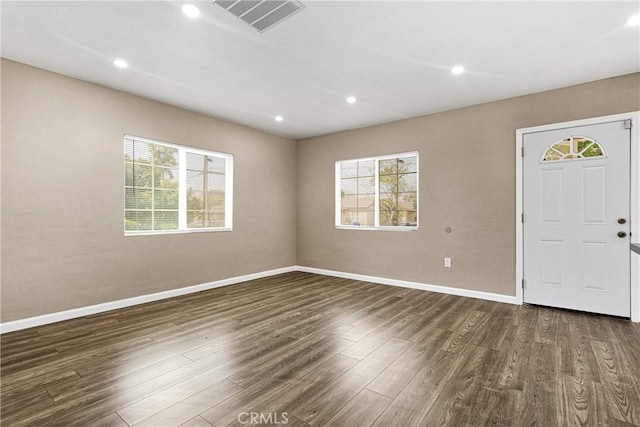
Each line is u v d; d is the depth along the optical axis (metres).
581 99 3.25
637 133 2.98
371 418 1.61
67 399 1.76
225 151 4.55
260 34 2.37
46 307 2.94
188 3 2.01
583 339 2.59
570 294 3.32
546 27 2.26
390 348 2.43
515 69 2.93
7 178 2.73
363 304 3.61
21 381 1.95
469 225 3.92
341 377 2.01
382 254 4.68
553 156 3.40
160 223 3.93
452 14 2.11
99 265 3.29
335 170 5.24
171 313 3.28
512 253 3.63
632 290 3.02
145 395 1.81
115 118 3.42
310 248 5.57
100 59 2.76
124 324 2.95
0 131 2.70
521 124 3.58
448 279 4.07
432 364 2.18
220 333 2.74
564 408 1.69
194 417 1.61
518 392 1.83
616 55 2.66
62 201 3.04
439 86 3.33
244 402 1.74
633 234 3.00
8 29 2.29
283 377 2.01
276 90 3.45
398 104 3.87
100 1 1.99
